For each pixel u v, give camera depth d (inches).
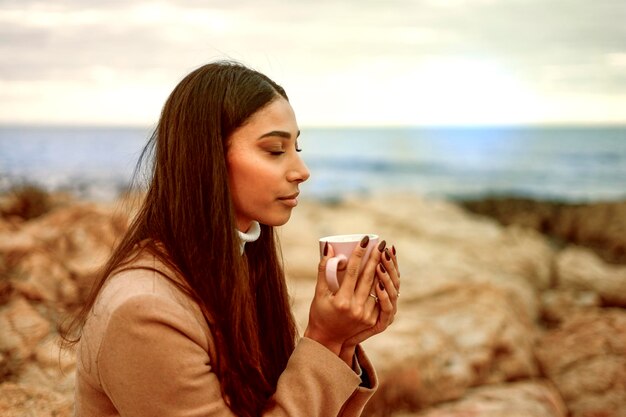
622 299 292.0
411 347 172.1
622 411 169.9
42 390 113.4
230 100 67.4
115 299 60.7
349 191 1465.3
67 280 160.4
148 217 69.6
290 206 70.4
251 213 69.4
